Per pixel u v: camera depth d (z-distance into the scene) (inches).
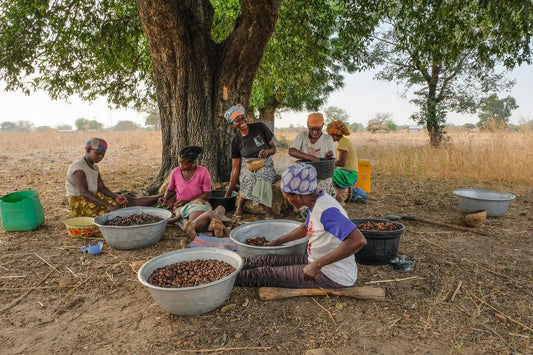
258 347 95.3
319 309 113.0
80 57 353.7
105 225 160.7
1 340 99.3
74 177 184.5
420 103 559.5
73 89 379.9
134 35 340.8
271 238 153.9
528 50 245.9
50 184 317.4
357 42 347.3
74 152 600.4
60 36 332.2
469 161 357.7
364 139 981.2
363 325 105.0
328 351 91.3
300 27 342.3
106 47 346.9
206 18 247.1
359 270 140.8
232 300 118.3
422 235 183.0
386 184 320.5
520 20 205.9
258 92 626.8
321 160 190.5
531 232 186.1
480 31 290.5
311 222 110.7
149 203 206.8
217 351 94.1
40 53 325.4
